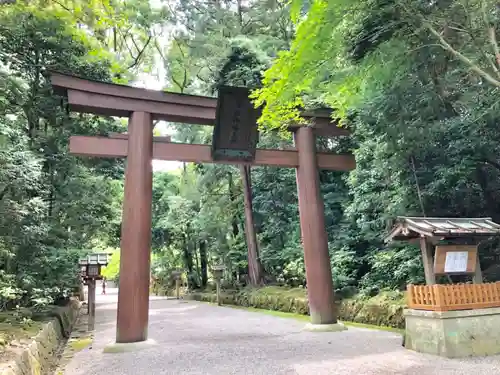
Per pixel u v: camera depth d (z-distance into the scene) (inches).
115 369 226.8
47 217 386.3
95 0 316.5
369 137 376.8
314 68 236.1
